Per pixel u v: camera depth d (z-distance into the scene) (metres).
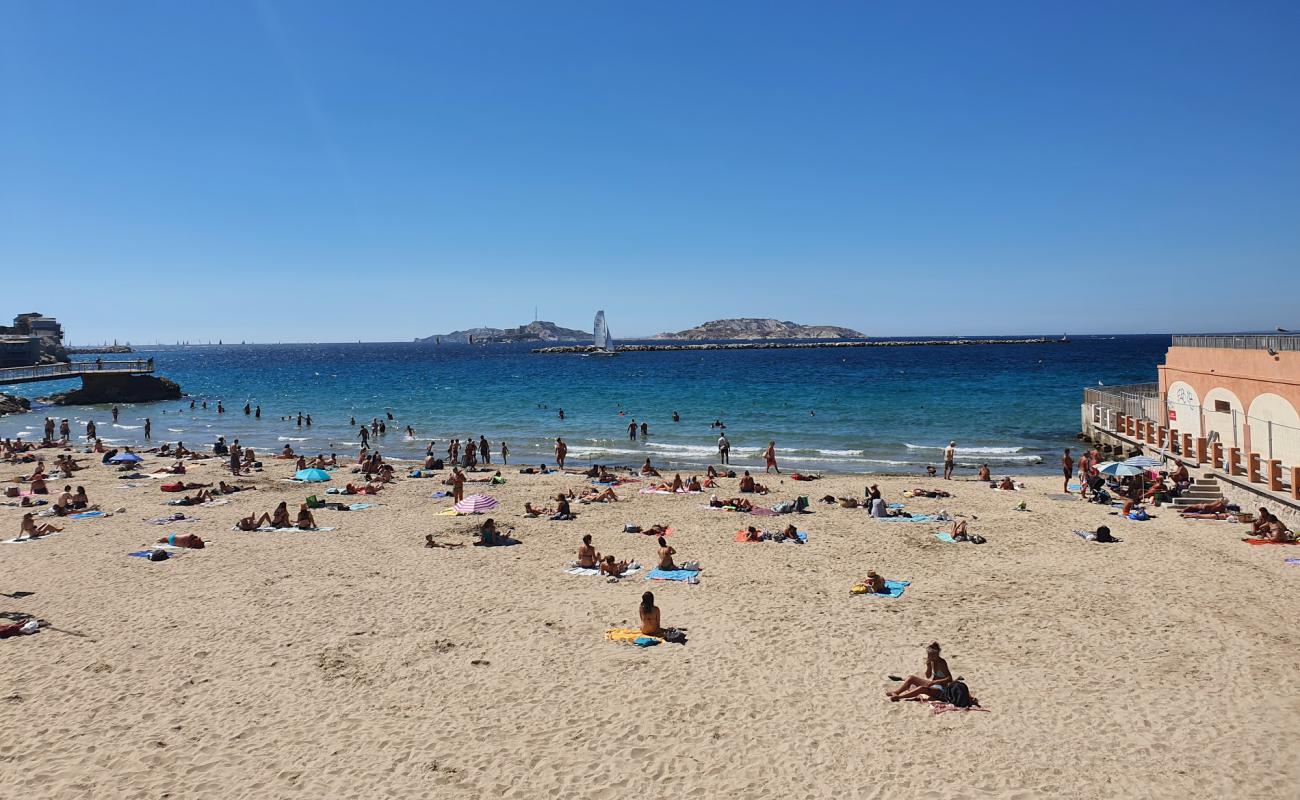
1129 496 27.08
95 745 10.81
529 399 77.75
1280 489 23.23
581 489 30.47
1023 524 23.98
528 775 10.12
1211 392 28.73
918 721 11.47
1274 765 10.07
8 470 36.19
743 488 29.75
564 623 15.69
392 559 20.56
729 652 14.14
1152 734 10.97
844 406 65.75
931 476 33.94
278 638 14.84
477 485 32.19
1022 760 10.34
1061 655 13.79
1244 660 13.36
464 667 13.54
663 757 10.56
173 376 139.50
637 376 114.44
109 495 29.62
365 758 10.55
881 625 15.41
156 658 13.87
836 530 23.59
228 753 10.66
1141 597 16.78
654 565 19.89
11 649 14.24
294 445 49.91
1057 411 60.22
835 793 9.66
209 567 19.69
